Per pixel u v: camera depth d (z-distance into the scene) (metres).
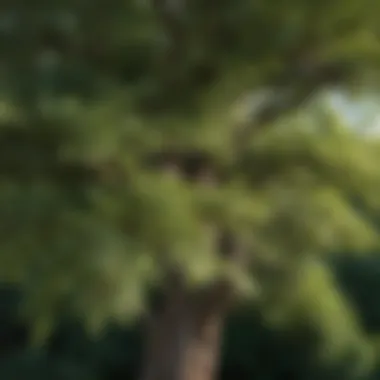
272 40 11.12
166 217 9.75
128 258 9.56
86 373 21.73
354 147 12.54
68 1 11.43
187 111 10.90
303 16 10.79
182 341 14.33
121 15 11.80
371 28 11.18
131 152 10.18
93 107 10.11
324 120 13.49
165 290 14.16
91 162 10.16
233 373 21.83
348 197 13.84
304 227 11.34
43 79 11.60
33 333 14.56
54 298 10.77
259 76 11.70
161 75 11.34
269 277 14.19
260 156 12.03
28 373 21.34
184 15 11.45
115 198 9.98
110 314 9.98
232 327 21.77
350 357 18.59
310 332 18.92
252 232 11.34
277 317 16.05
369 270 21.36
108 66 12.40
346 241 11.84
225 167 11.73
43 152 10.63
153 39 12.10
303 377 20.94
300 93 12.66
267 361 21.55
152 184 10.12
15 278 11.93
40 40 11.90
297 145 12.12
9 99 10.75
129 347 22.16
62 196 10.26
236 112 12.21
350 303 20.39
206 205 10.52
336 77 12.45
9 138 10.81
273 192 11.58
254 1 10.66
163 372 14.41
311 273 15.45
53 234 9.97
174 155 11.20
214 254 11.30
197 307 14.24
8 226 10.23
